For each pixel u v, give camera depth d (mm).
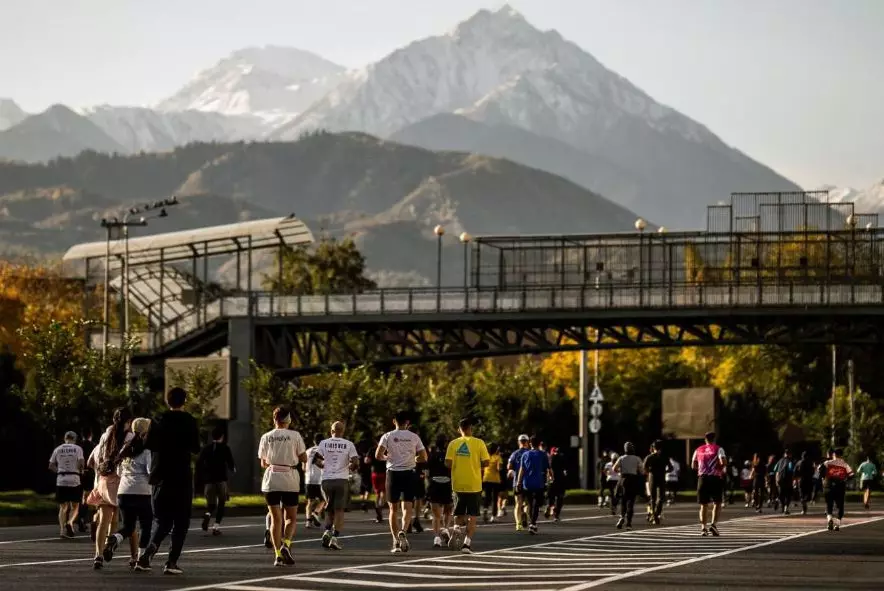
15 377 146250
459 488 64125
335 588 45469
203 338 185625
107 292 168250
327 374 154500
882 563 58812
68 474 73625
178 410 51344
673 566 55750
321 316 180000
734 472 176375
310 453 85312
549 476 95625
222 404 146375
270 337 182625
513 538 77250
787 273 179000
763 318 176625
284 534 55688
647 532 84750
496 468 102500
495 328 181750
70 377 124812
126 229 176625
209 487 80312
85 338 183500
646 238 182000
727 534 82750
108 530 54125
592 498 166500
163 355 187000
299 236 186625
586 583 47469
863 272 177375
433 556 61281
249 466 172000
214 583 47000
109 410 124438
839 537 79625
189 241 189625
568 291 177125
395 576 50312
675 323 180000
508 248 185500
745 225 186000
